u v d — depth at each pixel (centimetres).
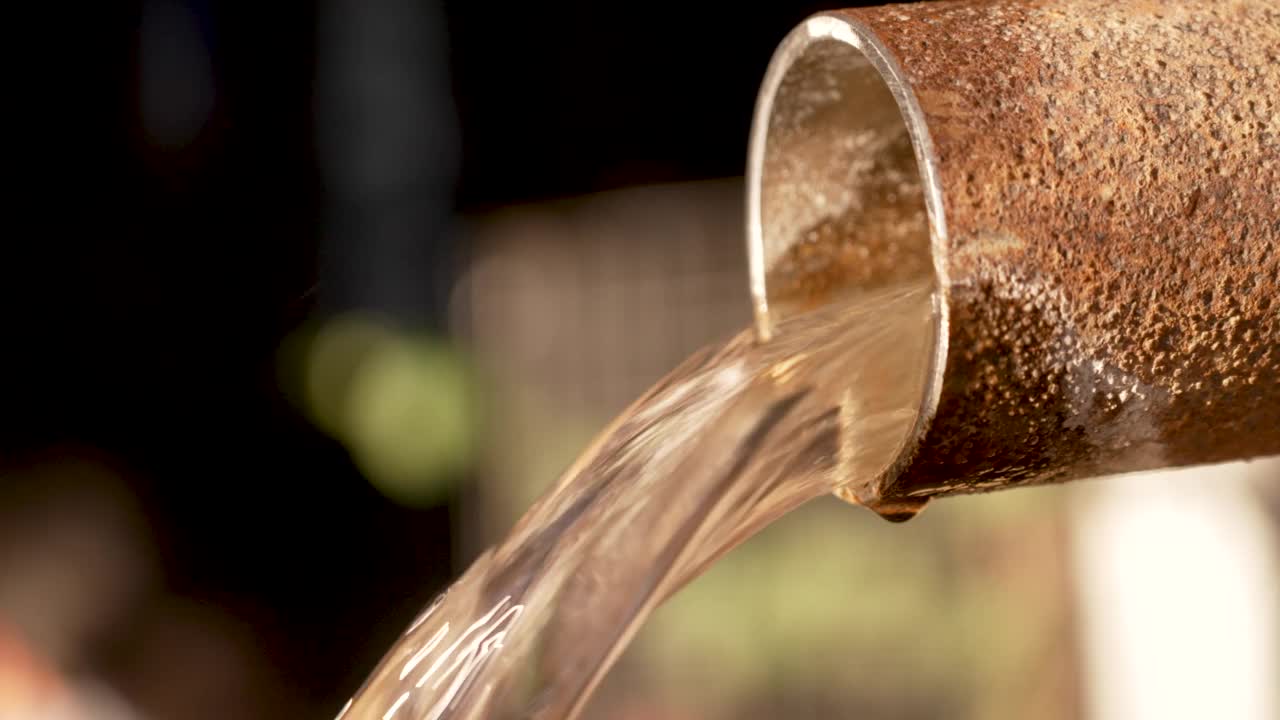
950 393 75
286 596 412
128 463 407
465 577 105
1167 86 76
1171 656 293
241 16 439
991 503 324
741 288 392
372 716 100
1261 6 81
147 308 429
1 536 355
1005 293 74
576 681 96
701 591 353
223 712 365
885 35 80
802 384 94
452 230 445
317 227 448
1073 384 76
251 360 434
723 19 416
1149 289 75
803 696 348
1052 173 74
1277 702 278
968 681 331
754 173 100
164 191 435
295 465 426
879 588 342
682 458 98
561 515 102
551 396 408
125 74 429
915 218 103
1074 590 312
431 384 415
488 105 446
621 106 432
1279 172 75
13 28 414
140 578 364
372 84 450
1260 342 76
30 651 329
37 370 411
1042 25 80
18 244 418
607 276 403
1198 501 287
